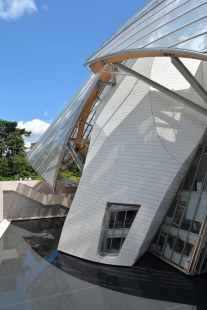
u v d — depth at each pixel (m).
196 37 8.21
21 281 12.82
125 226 15.46
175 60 9.45
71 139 21.97
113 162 16.77
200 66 17.14
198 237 13.46
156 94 16.73
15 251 17.64
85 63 14.24
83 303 10.66
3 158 54.00
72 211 17.47
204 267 14.05
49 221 28.19
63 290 11.84
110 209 15.86
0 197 26.34
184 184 16.09
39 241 20.19
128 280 12.99
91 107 24.47
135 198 15.12
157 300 10.92
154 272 14.09
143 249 15.95
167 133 15.51
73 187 32.12
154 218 14.61
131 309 10.21
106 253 15.52
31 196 27.73
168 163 14.81
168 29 9.91
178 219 15.73
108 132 18.05
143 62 18.64
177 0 11.27
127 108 17.80
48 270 14.23
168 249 16.00
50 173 22.88
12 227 25.16
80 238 16.38
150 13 12.80
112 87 20.08
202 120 15.05
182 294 11.50
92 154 18.30
